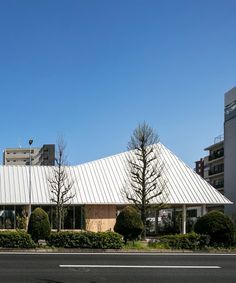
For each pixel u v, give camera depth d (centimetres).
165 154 4522
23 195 4075
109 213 4119
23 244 2394
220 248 2445
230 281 1320
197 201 4122
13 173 4331
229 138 7625
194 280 1327
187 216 4506
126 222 2700
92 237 2422
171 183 4250
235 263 1750
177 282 1289
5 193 4078
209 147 8944
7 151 12275
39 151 10275
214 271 1514
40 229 2489
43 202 4009
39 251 2316
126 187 4116
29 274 1398
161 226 4491
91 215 4081
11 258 1856
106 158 4547
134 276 1379
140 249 2430
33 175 4325
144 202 3512
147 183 3625
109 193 4147
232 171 7456
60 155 5809
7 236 2395
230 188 7475
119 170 4419
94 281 1280
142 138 3653
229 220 2503
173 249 2452
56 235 2453
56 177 4100
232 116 7556
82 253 2192
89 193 4125
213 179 8869
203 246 2466
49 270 1487
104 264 1662
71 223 4059
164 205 3944
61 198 3862
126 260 1825
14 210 4034
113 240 2427
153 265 1652
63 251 2333
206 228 2495
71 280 1294
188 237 2480
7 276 1356
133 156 4188
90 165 4456
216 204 4197
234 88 7569
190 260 1856
